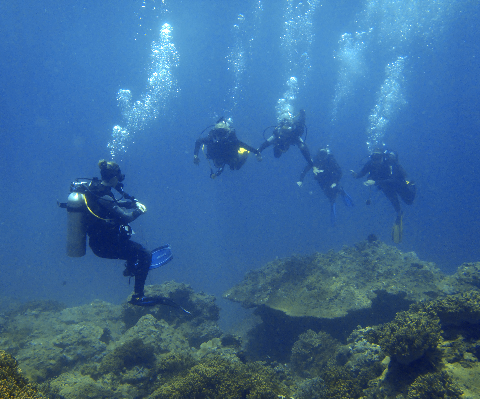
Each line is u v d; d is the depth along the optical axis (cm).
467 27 3847
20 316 1006
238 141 659
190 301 847
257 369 405
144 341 545
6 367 240
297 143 838
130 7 3562
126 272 409
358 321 698
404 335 303
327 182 1203
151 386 452
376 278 771
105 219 357
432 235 5747
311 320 705
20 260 4269
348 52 4956
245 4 3681
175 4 3600
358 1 3384
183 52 5516
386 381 310
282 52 5103
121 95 4503
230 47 5272
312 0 3481
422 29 3972
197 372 367
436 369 296
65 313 898
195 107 7781
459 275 759
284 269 897
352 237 4672
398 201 1052
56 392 414
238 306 1678
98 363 559
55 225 5375
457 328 342
